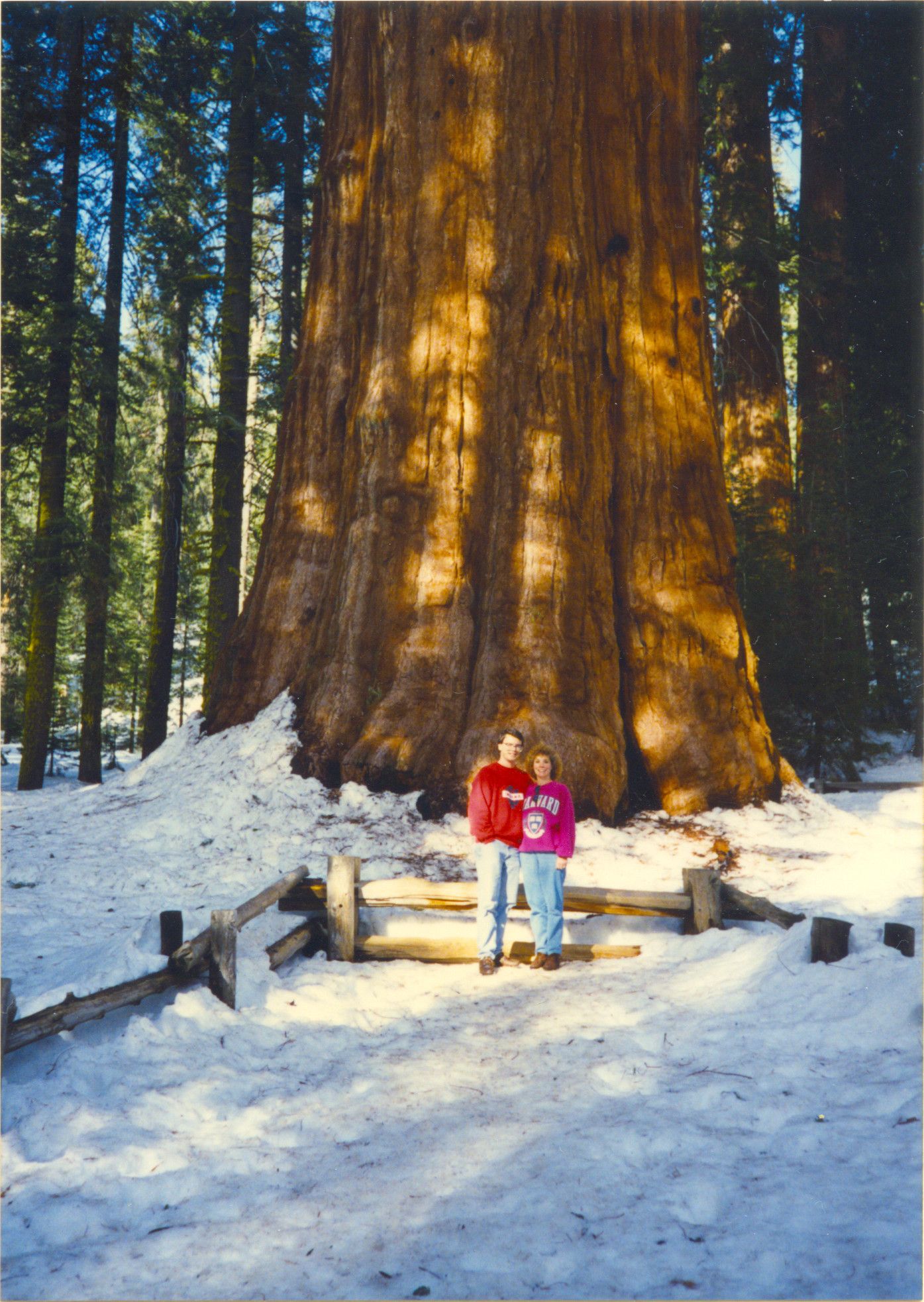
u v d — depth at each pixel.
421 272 11.91
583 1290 2.88
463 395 11.70
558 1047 5.16
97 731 21.47
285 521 13.09
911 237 24.66
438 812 10.52
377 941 7.09
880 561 20.08
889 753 20.69
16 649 25.62
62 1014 4.88
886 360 24.81
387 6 12.27
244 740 11.69
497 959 7.03
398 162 12.12
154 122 21.03
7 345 19.84
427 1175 3.68
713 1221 3.25
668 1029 5.32
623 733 11.35
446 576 11.44
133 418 25.72
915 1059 4.52
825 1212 3.23
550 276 11.72
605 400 11.99
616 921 7.58
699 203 13.29
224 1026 5.42
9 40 19.16
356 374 12.53
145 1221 3.43
